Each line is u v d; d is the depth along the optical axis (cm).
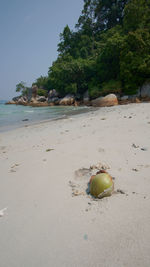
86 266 169
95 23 5328
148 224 212
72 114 1834
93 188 282
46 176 380
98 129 792
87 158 452
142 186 293
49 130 971
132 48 2506
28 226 235
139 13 2858
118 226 214
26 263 182
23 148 657
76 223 228
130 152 453
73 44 5419
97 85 3338
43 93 6438
